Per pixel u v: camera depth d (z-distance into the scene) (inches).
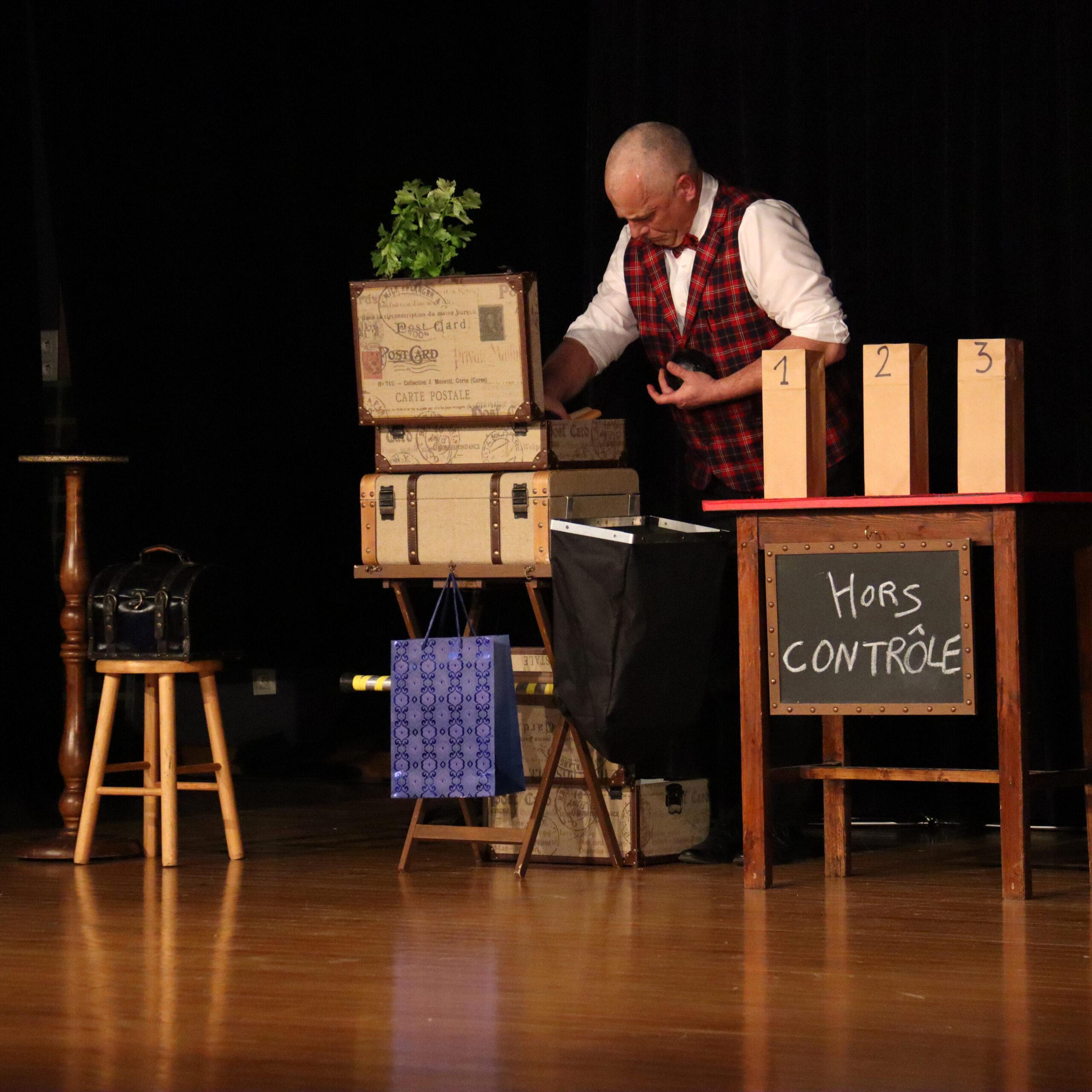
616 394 676.1
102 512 764.6
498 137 806.5
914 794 643.5
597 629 500.4
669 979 371.9
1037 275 620.7
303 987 366.9
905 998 352.5
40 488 751.7
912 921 437.1
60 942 418.3
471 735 517.3
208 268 794.2
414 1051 315.9
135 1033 330.3
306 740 806.5
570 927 433.1
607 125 684.1
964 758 636.1
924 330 636.1
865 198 644.7
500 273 518.3
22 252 748.0
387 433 544.1
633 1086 292.7
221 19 796.0
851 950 401.1
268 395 812.0
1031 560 522.9
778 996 355.6
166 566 561.6
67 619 583.5
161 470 779.4
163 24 778.8
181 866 545.6
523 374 519.5
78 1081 299.3
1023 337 624.7
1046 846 580.4
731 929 428.8
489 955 398.6
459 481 532.4
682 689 510.3
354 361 830.5
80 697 582.6
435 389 529.3
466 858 559.8
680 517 661.9
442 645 522.3
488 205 807.1
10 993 362.9
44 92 743.7
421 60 814.5
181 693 796.0
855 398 568.7
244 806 702.5
